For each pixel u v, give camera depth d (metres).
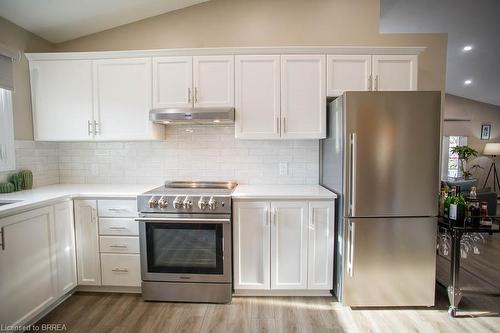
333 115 2.28
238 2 2.70
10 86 2.17
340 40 2.69
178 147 2.80
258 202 2.19
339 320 1.98
